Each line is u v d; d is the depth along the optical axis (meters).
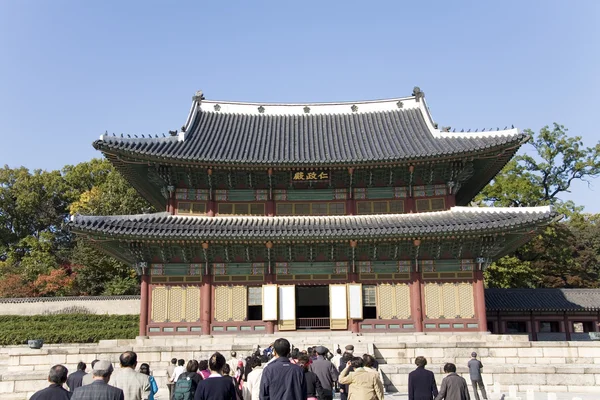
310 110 52.12
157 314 39.69
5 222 95.19
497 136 41.06
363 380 14.77
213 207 42.56
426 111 47.75
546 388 30.31
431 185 42.66
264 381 11.27
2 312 56.78
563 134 74.31
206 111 50.97
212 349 34.69
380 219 41.34
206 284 40.16
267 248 39.97
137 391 12.95
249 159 41.22
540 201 72.00
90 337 52.47
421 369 15.85
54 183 96.44
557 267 70.50
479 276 39.72
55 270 71.19
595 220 89.31
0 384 29.09
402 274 40.31
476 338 38.44
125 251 40.88
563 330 51.69
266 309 39.69
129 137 40.09
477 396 25.80
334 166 41.00
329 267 40.66
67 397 10.82
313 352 27.27
